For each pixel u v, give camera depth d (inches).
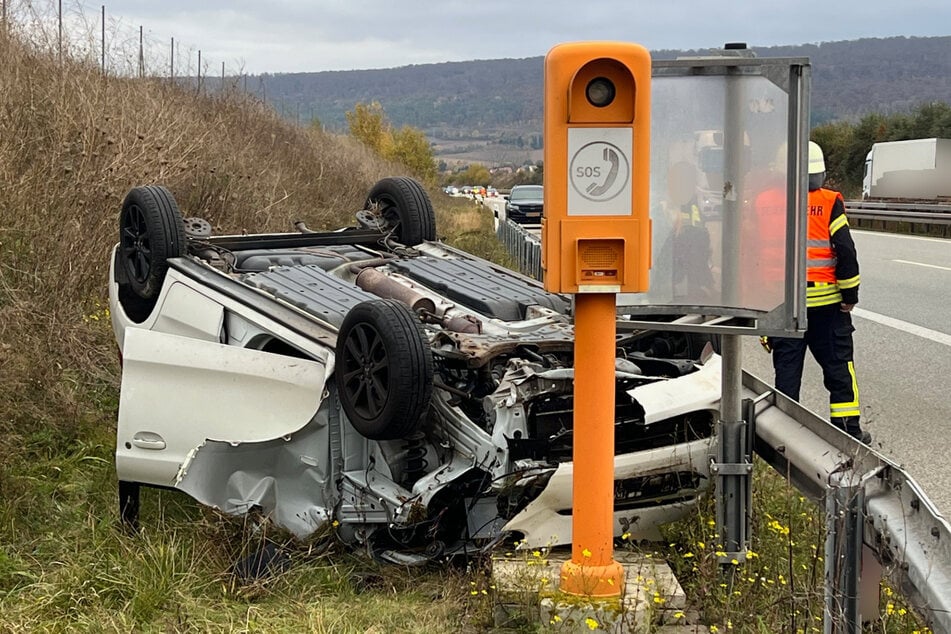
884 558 136.0
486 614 163.9
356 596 179.9
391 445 194.1
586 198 142.4
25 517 200.7
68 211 338.0
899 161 1333.7
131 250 248.5
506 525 180.7
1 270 308.3
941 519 126.3
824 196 259.9
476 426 184.2
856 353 397.4
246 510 198.5
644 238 143.6
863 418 300.5
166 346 201.3
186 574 175.8
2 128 353.4
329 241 278.1
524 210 1274.6
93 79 440.8
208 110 620.7
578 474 151.3
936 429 289.3
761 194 163.6
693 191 167.3
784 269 162.2
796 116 159.0
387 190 287.4
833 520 141.0
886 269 669.9
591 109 140.9
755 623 159.3
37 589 171.2
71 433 247.4
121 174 361.7
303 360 194.5
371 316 181.2
